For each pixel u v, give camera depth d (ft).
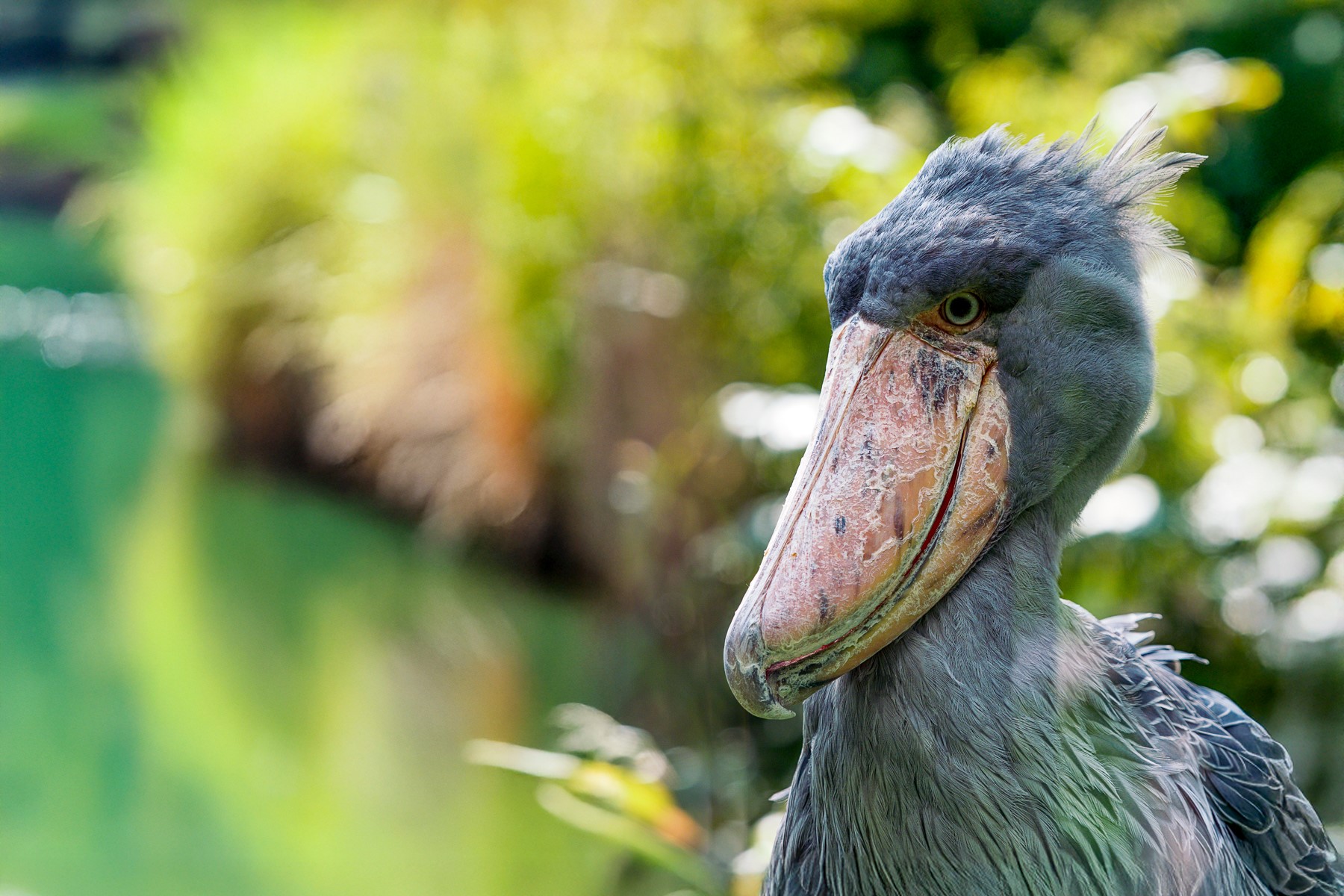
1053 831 12.03
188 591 52.75
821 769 13.03
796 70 40.37
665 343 39.63
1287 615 22.95
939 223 12.24
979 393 12.40
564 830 34.17
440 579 52.31
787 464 29.19
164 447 74.49
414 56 60.90
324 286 65.67
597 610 44.32
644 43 42.27
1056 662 12.37
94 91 115.34
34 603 51.96
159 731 41.47
